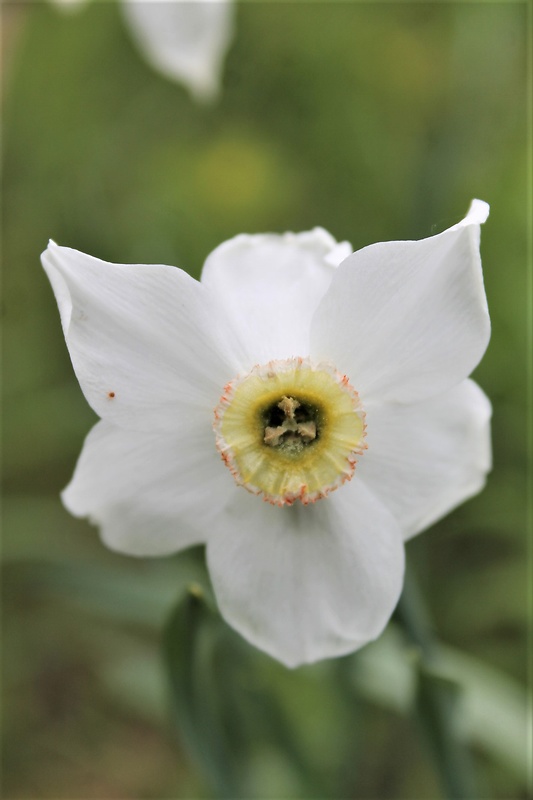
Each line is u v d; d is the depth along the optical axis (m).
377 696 0.31
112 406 0.23
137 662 0.37
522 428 0.40
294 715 0.35
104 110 0.54
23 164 0.51
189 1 0.33
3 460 0.47
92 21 0.54
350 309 0.23
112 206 0.51
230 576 0.23
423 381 0.23
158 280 0.22
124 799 0.42
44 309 0.48
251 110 0.54
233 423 0.23
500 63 0.43
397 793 0.37
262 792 0.34
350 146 0.51
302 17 0.56
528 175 0.42
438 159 0.35
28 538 0.44
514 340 0.40
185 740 0.26
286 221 0.48
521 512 0.40
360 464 0.23
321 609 0.23
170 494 0.23
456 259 0.22
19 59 0.53
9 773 0.42
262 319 0.23
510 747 0.31
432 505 0.23
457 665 0.33
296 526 0.23
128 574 0.33
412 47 0.55
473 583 0.41
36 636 0.45
